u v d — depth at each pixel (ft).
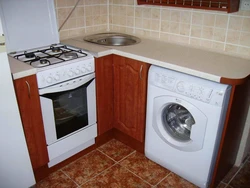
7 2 5.94
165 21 7.16
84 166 6.82
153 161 6.98
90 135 7.06
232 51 6.14
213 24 6.25
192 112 5.34
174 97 5.57
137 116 6.79
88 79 6.33
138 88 6.42
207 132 5.24
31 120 5.45
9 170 5.24
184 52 6.36
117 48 6.68
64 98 5.99
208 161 5.48
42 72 5.30
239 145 6.62
